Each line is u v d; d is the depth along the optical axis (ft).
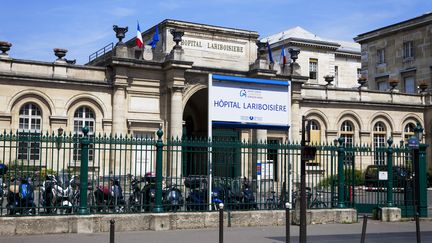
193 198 52.54
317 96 124.47
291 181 58.95
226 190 53.72
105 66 102.47
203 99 119.75
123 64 99.81
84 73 99.35
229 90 58.49
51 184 47.57
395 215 61.00
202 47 109.91
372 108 131.23
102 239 42.86
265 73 109.60
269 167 56.75
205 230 49.75
